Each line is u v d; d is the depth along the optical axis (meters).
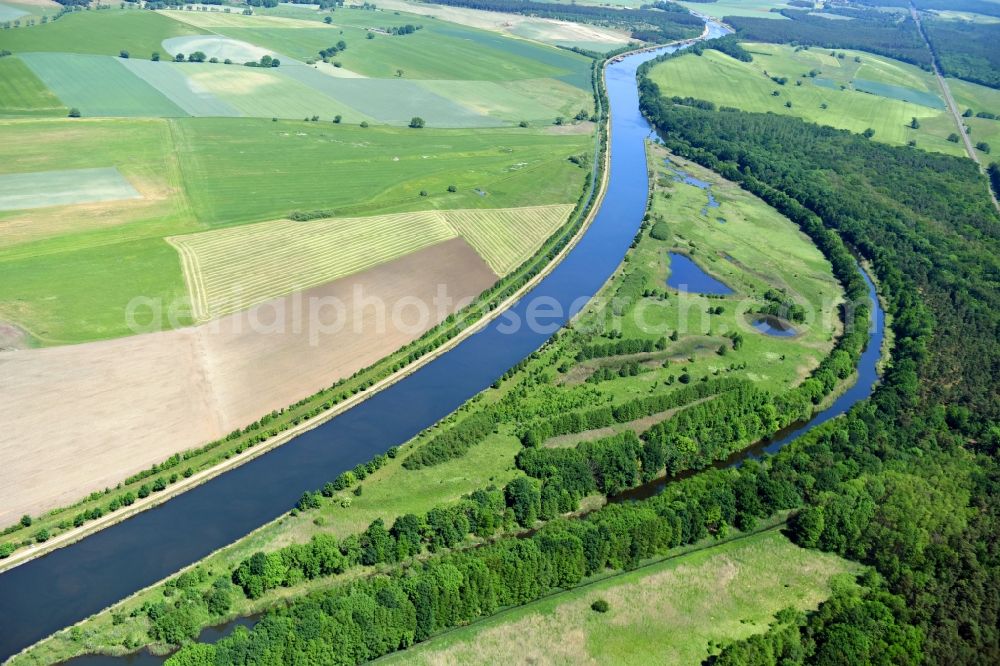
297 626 121.31
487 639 130.25
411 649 127.44
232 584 134.62
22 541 140.00
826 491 163.50
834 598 139.50
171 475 157.50
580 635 132.38
